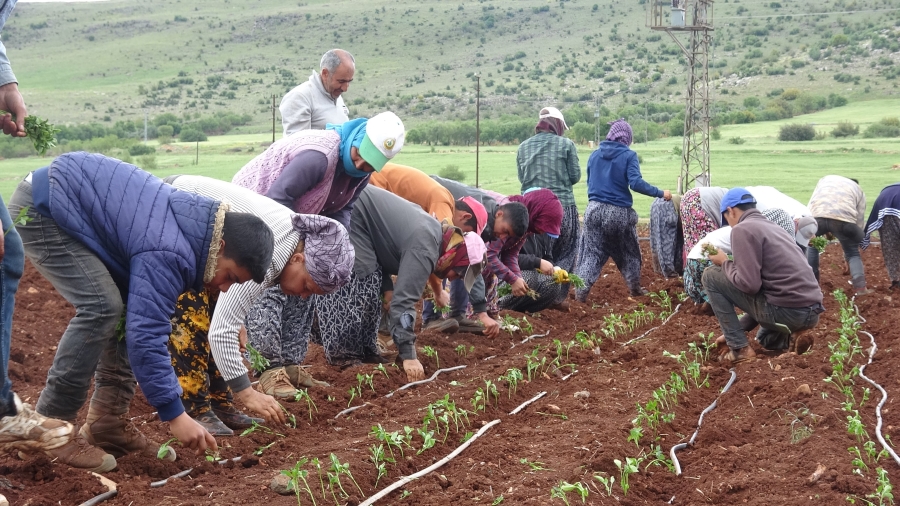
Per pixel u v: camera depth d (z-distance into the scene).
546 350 7.45
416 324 8.76
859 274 10.08
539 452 4.95
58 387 4.00
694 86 18.58
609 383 6.51
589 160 10.43
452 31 122.38
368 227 6.32
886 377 6.56
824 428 5.34
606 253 10.45
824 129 37.97
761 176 20.52
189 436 3.91
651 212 11.41
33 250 3.92
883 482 4.33
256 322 5.69
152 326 3.74
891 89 63.25
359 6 146.75
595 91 77.06
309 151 5.56
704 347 7.64
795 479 4.62
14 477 3.93
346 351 6.66
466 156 27.34
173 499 4.01
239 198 4.60
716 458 4.99
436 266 6.46
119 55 118.19
